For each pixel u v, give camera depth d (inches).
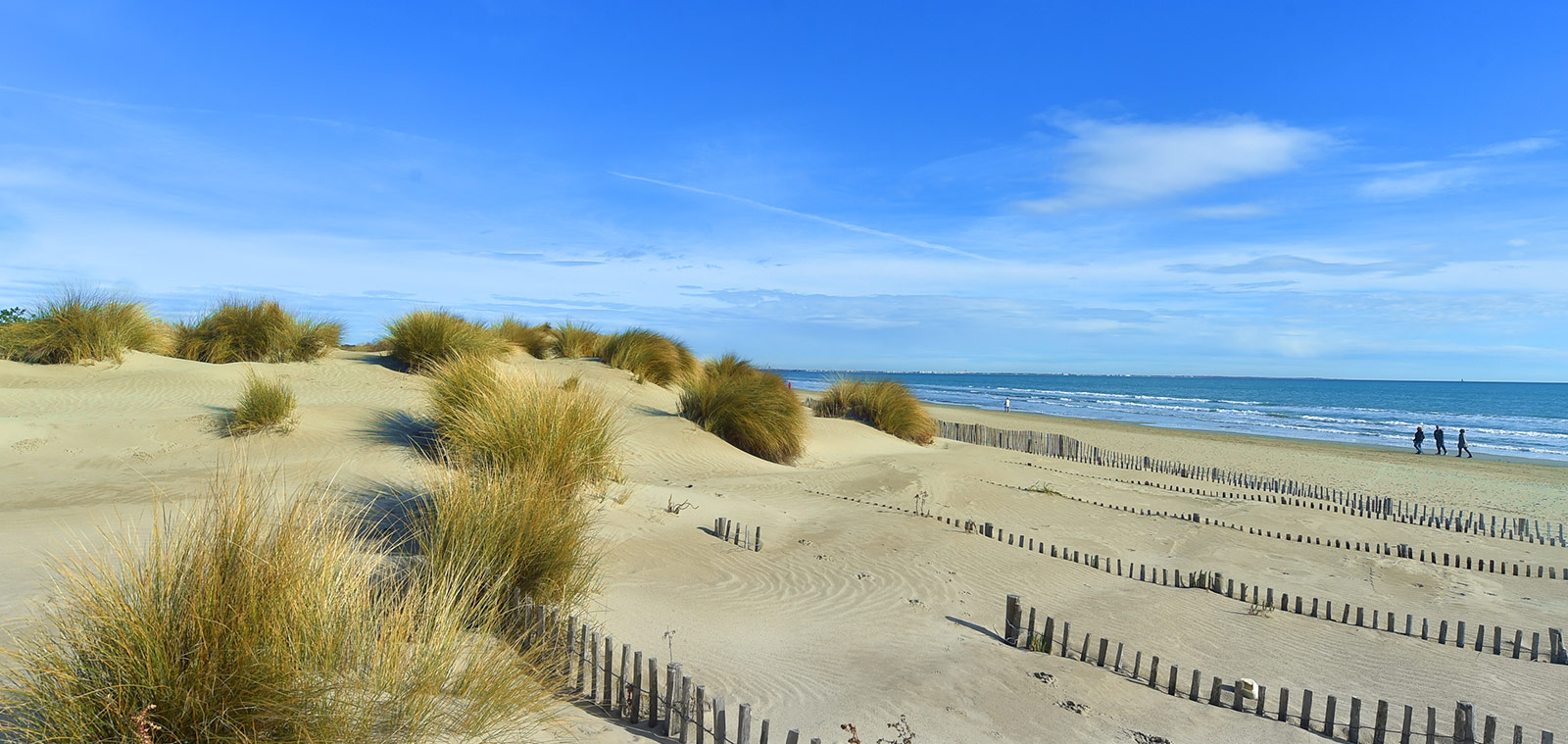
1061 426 1423.5
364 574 151.6
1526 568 396.2
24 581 180.5
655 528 310.0
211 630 114.9
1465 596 344.5
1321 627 281.6
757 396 598.2
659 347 792.3
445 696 134.4
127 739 105.0
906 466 588.4
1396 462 970.7
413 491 299.1
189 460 354.3
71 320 560.1
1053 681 205.9
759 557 299.9
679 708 155.3
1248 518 514.0
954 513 448.5
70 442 371.6
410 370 631.2
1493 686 233.0
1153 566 367.9
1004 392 3494.1
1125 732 180.9
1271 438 1321.4
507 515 207.2
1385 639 271.9
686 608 238.1
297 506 150.0
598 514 304.2
